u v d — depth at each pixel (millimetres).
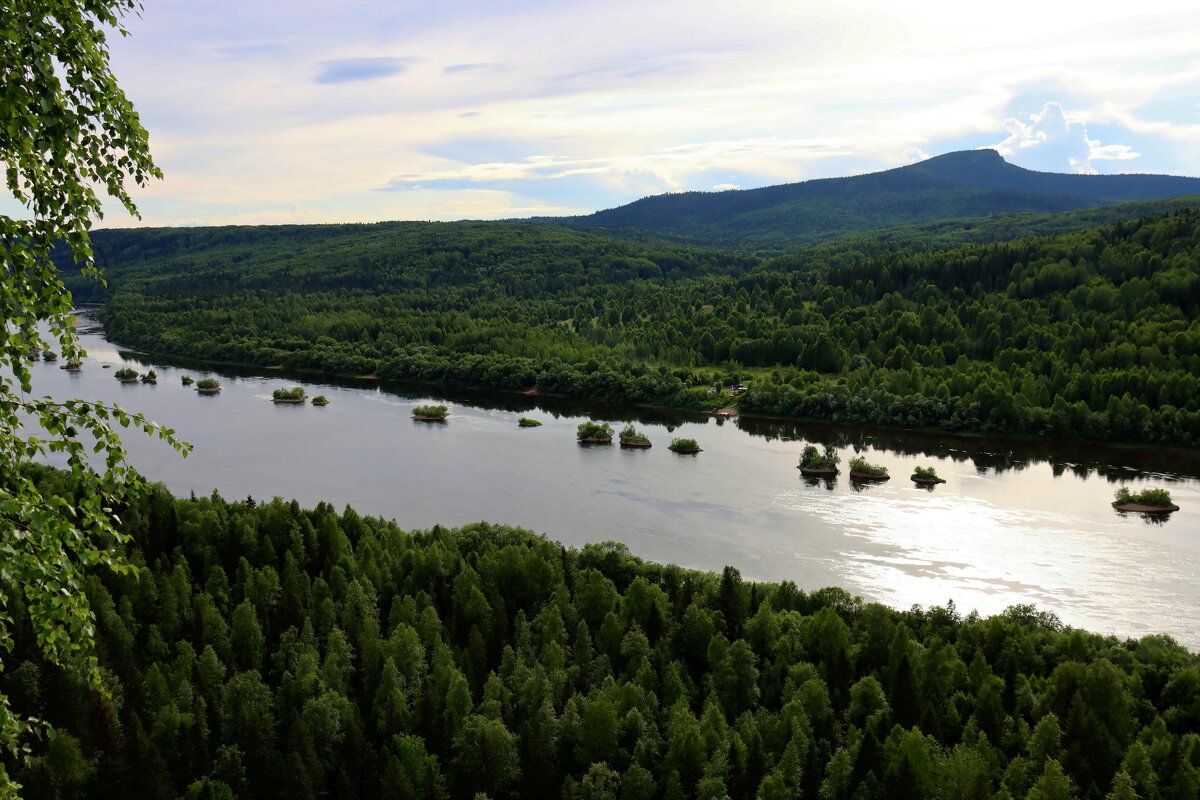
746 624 98312
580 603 105312
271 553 116062
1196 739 74188
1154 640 94938
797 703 80625
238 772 74562
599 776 73938
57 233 21719
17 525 20594
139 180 22969
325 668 87875
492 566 110625
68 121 20109
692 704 88062
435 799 73688
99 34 21547
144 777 69438
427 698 82125
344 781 75312
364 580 106188
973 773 68438
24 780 67250
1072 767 73562
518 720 83875
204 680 83062
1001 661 91812
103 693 22531
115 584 101062
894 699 82875
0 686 76625
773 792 70188
